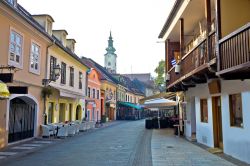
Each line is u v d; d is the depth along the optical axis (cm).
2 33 1451
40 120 1989
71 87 2741
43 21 2216
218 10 1025
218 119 1414
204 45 1159
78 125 2472
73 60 2767
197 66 1255
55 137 2038
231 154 1189
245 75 957
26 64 1742
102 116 4472
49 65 2128
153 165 1032
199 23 1734
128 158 1187
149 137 2094
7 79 1230
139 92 8231
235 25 1042
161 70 4556
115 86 5597
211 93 1409
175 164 1045
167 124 3158
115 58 8462
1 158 1202
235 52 859
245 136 1059
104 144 1678
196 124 1719
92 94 3819
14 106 1694
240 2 1053
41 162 1109
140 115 6762
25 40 1725
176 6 1641
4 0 1374
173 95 2805
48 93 2009
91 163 1080
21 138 1761
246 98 1052
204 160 1117
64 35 2756
